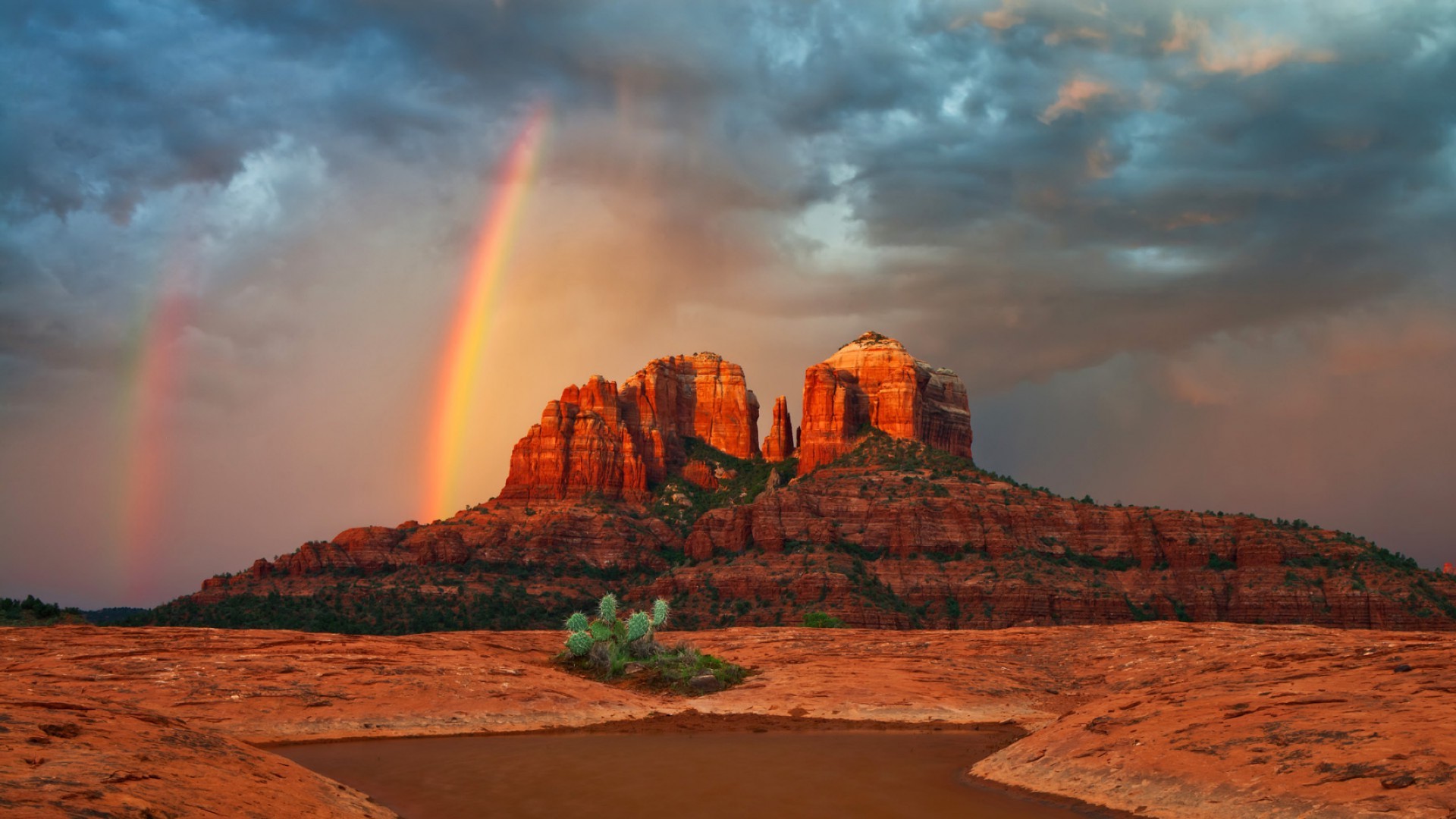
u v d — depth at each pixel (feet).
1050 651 246.06
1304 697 109.70
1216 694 123.34
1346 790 80.33
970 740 152.76
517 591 624.18
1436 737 85.97
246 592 609.42
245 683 167.63
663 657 216.54
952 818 95.14
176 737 93.45
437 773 120.57
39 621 294.05
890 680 203.72
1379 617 512.63
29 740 80.74
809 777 117.29
